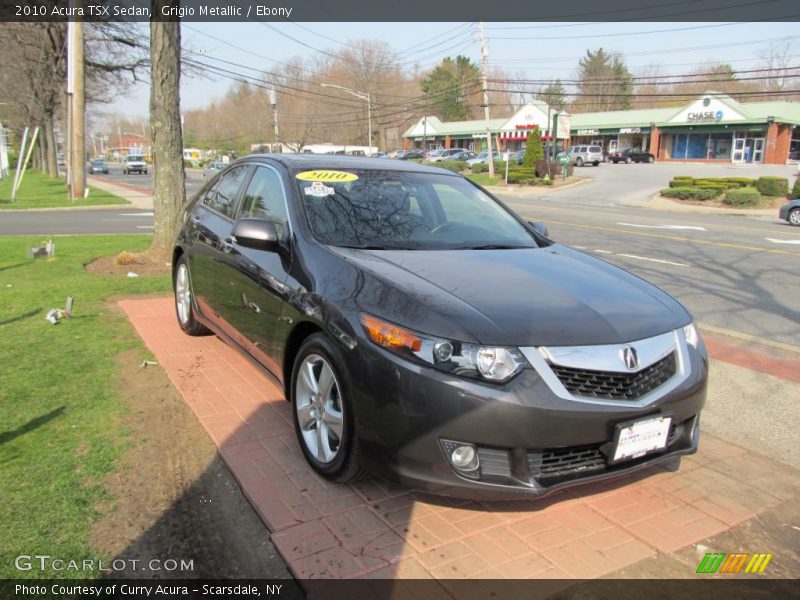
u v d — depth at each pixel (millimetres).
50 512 2908
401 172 4656
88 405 4066
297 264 3604
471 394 2656
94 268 8789
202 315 5180
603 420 2770
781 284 9430
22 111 43094
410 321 2822
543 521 3055
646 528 3045
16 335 5441
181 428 3828
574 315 2984
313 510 3021
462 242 4008
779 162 53375
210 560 2678
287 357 3598
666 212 25109
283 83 61906
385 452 2826
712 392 4898
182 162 9328
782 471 3674
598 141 67188
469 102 93938
